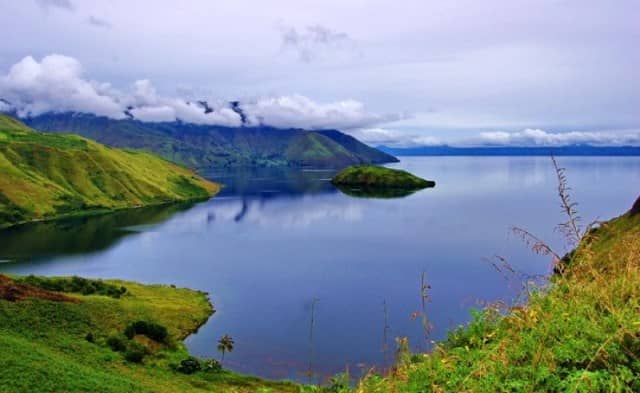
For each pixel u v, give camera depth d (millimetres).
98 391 39281
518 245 138250
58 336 57344
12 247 140500
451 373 8141
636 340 6988
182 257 132125
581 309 8055
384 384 9086
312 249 141750
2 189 191750
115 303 75375
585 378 6520
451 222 182250
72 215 196250
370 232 167500
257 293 99125
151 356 58375
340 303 91750
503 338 8203
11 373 38625
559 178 9219
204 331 76375
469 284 102250
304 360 64875
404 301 91938
